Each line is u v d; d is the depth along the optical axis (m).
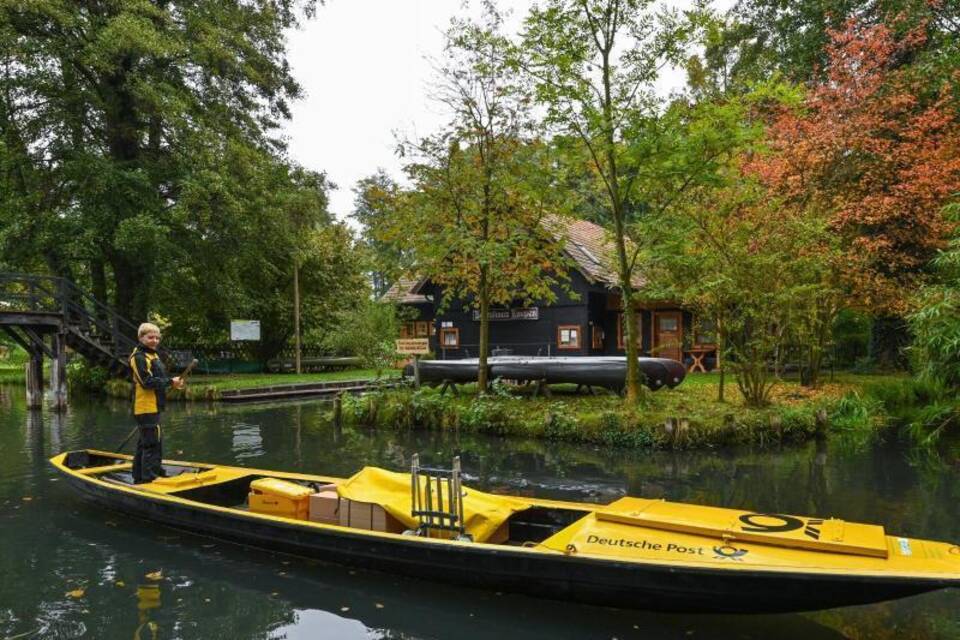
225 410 18.11
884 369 19.94
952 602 4.95
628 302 12.35
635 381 12.41
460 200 13.66
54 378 18.09
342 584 5.37
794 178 14.89
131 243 18.72
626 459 10.22
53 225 19.41
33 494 8.50
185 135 20.12
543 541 5.27
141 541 6.48
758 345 12.03
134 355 7.43
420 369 16.38
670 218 11.58
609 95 11.53
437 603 4.99
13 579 5.56
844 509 7.29
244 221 21.25
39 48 18.58
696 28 10.95
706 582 4.25
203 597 5.17
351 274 31.22
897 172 15.34
